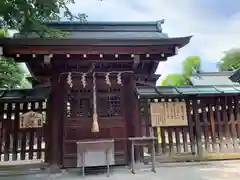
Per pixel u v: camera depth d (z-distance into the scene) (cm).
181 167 638
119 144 653
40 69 655
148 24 773
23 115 651
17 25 545
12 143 639
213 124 723
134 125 657
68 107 655
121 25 762
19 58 592
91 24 751
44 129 650
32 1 504
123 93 680
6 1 477
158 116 695
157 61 660
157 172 586
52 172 609
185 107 716
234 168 618
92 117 653
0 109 649
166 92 685
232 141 723
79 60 630
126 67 683
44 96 615
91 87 670
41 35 586
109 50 597
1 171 620
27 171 624
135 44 593
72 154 632
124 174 572
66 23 738
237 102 741
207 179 512
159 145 693
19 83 1010
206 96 716
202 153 703
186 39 596
